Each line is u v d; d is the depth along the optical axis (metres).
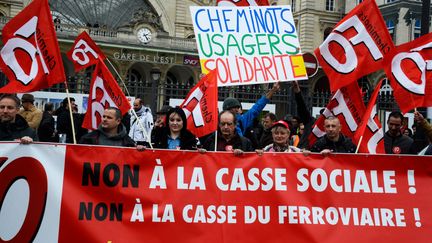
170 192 5.98
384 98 20.16
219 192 6.04
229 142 7.09
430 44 7.39
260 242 5.98
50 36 6.81
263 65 8.17
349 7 49.94
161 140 7.29
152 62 44.22
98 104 7.66
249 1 8.77
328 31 50.56
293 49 8.30
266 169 6.13
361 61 7.92
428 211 6.13
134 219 5.87
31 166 5.83
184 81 52.50
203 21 8.09
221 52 8.06
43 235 5.74
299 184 6.13
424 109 15.95
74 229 5.76
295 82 8.75
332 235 6.03
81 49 10.97
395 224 6.09
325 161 6.18
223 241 5.93
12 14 46.06
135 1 53.03
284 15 8.38
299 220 6.04
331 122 7.20
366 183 6.17
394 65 7.40
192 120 7.39
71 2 49.53
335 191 6.14
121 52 45.72
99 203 5.85
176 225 5.92
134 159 5.99
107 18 51.19
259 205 6.05
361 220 6.08
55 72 6.77
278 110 21.31
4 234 5.76
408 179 6.20
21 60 6.85
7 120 6.84
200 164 6.07
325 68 8.04
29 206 5.79
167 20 54.81
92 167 5.90
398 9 44.12
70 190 5.83
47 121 11.99
